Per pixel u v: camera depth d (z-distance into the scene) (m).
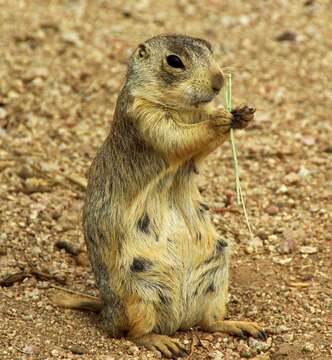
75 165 16.05
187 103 10.66
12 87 18.59
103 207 10.86
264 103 18.58
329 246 13.38
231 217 14.44
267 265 12.95
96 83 18.98
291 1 24.02
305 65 20.39
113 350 10.60
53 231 13.80
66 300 11.76
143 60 10.79
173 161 10.65
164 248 10.69
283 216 14.44
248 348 10.73
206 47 10.94
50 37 21.09
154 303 10.66
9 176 15.49
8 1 23.27
